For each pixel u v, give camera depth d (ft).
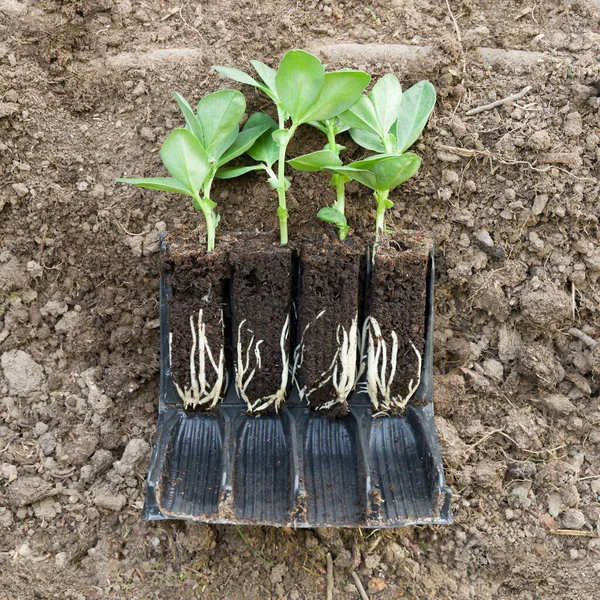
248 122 1.54
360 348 1.49
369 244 1.45
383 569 1.50
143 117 1.60
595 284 1.62
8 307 1.60
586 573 1.49
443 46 1.60
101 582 1.47
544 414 1.61
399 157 1.32
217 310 1.43
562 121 1.59
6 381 1.59
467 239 1.60
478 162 1.59
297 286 1.46
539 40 1.66
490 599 1.49
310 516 1.35
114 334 1.60
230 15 1.63
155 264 1.59
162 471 1.36
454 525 1.53
